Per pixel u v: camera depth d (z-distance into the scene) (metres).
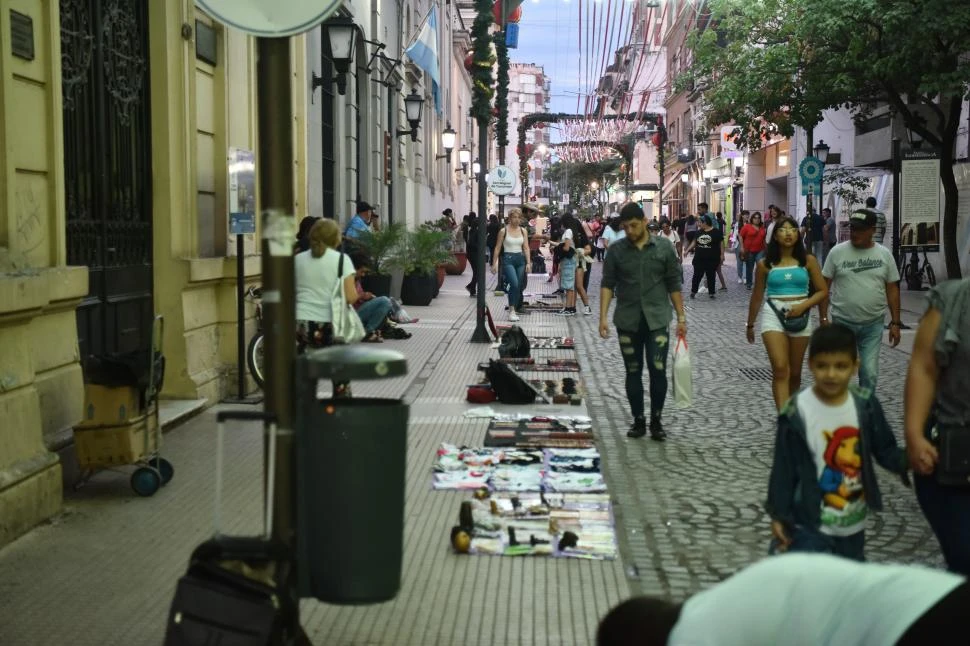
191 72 9.98
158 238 9.59
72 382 7.16
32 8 6.63
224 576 3.47
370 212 19.33
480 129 15.11
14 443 6.02
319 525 3.73
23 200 6.53
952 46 17.09
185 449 8.20
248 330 10.88
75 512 6.48
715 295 24.69
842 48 18.52
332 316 8.83
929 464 3.88
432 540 6.04
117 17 8.81
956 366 3.94
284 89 3.82
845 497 4.19
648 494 7.17
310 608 4.96
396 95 27.70
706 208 27.89
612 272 8.99
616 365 13.42
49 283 6.48
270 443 3.75
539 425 9.29
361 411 3.70
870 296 8.34
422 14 33.75
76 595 5.09
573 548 5.85
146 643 4.52
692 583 5.41
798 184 37.94
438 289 23.05
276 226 3.77
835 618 1.99
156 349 6.94
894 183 18.33
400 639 4.59
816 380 4.21
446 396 10.91
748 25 19.72
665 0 22.80
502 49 25.55
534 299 23.25
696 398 10.98
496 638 4.61
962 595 1.89
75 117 7.95
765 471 7.84
